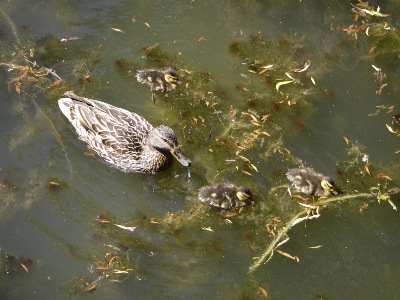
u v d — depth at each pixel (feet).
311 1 13.16
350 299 10.87
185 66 12.53
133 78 12.37
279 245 11.12
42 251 11.00
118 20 12.90
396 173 11.62
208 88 12.33
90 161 11.72
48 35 12.67
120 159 11.61
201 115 12.10
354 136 11.94
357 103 12.23
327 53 12.71
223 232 11.18
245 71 12.52
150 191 11.55
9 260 10.92
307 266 11.03
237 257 11.03
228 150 11.80
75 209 11.31
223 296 10.78
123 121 11.67
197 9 13.07
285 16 13.06
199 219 11.27
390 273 11.03
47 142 11.78
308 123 12.04
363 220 11.34
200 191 11.35
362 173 11.63
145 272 10.88
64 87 12.21
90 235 11.12
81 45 12.62
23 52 12.48
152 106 12.17
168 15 13.00
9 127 11.85
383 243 11.20
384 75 12.48
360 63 12.62
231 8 13.10
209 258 11.01
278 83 12.32
